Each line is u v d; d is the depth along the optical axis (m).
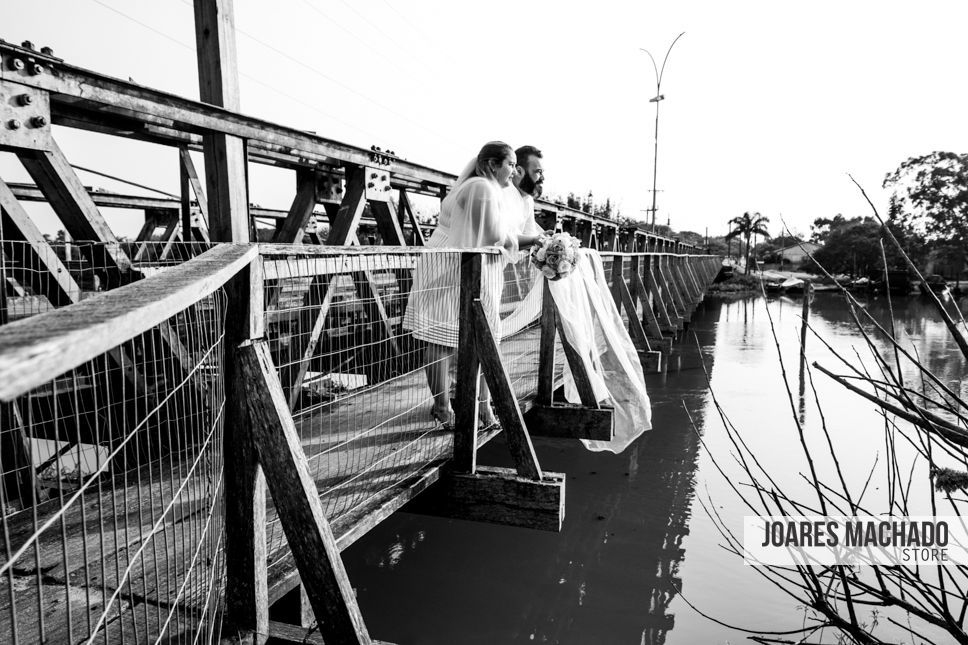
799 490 5.64
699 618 3.57
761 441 7.22
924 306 29.41
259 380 1.71
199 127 3.56
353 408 4.36
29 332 0.67
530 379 5.81
